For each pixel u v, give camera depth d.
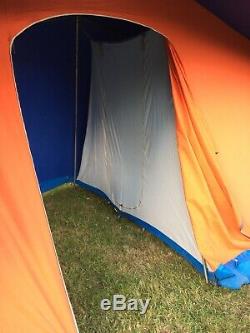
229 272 2.64
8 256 1.83
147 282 2.71
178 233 2.96
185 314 2.41
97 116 4.01
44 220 1.96
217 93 2.67
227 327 2.30
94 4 2.36
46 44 3.86
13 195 1.89
